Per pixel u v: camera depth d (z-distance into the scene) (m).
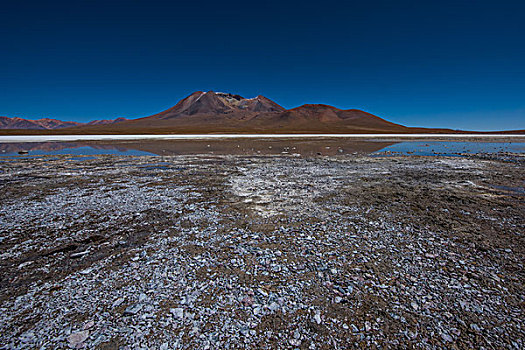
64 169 18.48
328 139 65.25
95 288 5.02
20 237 7.20
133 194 11.55
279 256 6.18
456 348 3.70
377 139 66.44
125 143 48.94
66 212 9.17
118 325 4.11
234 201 10.46
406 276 5.38
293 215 8.86
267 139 64.38
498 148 38.81
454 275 5.42
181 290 4.95
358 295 4.80
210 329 4.04
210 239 7.06
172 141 55.41
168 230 7.66
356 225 8.01
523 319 4.23
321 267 5.71
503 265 5.80
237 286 5.08
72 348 3.70
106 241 6.98
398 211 9.30
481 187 13.04
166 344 3.77
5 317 4.27
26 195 11.36
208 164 21.23
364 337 3.89
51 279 5.31
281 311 4.42
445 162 22.45
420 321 4.19
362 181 14.34
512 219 8.52
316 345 3.77
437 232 7.51
